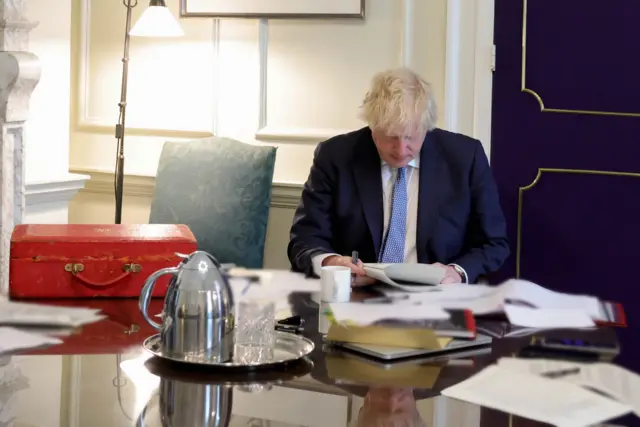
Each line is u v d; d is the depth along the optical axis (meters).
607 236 3.17
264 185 3.23
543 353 1.62
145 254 2.04
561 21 3.12
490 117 3.21
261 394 1.35
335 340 1.62
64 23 3.32
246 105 3.46
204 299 1.48
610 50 3.10
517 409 1.29
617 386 1.41
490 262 2.54
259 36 3.41
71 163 3.71
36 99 3.22
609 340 1.72
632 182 3.12
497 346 1.66
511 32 3.16
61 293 2.02
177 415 1.25
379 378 1.44
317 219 2.65
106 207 3.70
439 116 3.25
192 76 3.52
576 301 2.04
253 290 2.09
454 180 2.63
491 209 2.64
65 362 1.51
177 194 3.31
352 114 3.34
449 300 1.98
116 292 2.04
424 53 3.23
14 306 1.92
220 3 3.42
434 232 2.59
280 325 1.76
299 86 3.39
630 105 3.10
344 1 3.28
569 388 1.39
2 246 2.94
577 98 3.14
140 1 3.55
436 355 1.59
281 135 3.41
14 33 2.94
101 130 3.66
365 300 1.93
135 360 1.53
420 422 1.24
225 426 1.21
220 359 1.48
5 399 1.32
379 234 2.59
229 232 3.23
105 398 1.33
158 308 1.94
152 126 3.58
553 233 3.21
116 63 3.62
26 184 3.13
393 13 3.25
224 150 3.30
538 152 3.19
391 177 2.62
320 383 1.41
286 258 3.46
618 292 3.18
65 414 1.26
